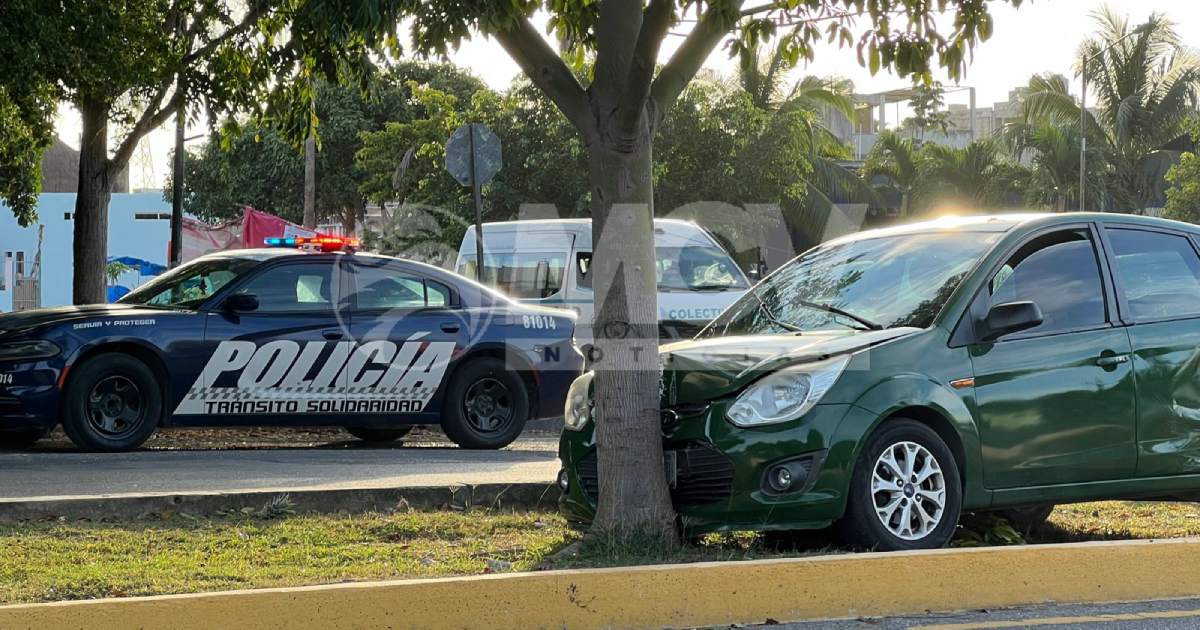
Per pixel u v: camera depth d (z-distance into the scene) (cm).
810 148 3409
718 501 630
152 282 1178
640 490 640
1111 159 4212
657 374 646
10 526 716
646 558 617
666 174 2922
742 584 551
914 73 764
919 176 4103
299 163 4544
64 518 741
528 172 2853
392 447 1252
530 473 973
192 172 4656
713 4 635
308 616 506
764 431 620
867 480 624
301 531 727
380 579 599
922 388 638
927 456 639
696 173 2955
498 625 525
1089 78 4397
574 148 2759
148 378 1077
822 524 617
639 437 640
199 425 1103
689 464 641
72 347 1052
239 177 4578
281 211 4675
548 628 530
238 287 1121
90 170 1688
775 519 618
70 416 1055
